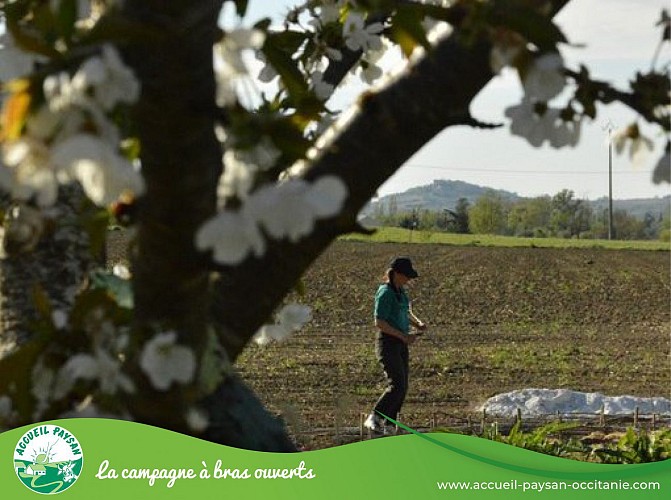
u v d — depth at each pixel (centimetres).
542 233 13188
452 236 8719
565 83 207
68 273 329
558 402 1894
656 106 216
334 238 260
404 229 9519
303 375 2169
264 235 254
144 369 213
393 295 1541
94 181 178
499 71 207
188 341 224
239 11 283
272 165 211
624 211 14262
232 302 263
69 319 238
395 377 1536
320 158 259
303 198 190
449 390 2078
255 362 2292
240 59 210
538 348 2781
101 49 181
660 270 5756
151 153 202
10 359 237
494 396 2008
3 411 239
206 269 214
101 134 175
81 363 225
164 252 212
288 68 291
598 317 3841
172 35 192
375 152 258
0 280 333
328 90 347
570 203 13675
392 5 233
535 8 212
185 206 206
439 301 4172
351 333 3016
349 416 1719
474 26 212
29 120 174
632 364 2528
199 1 194
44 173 175
